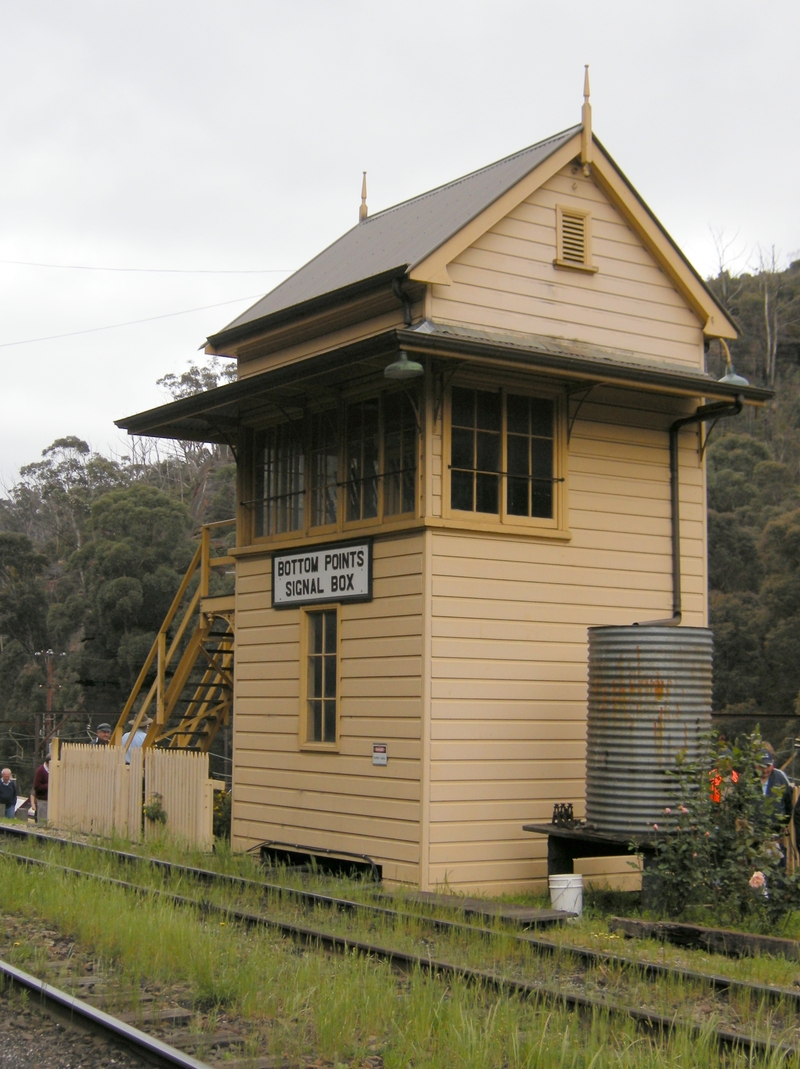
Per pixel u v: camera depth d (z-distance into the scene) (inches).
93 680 1750.7
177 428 640.4
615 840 454.0
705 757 457.1
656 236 575.2
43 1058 245.1
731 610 1734.7
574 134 550.0
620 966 326.6
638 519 563.5
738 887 425.7
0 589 2145.7
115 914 363.3
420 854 481.4
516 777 507.5
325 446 570.6
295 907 423.8
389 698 506.9
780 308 3107.8
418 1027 255.8
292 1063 240.5
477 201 550.6
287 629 578.6
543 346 529.3
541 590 525.7
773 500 2079.2
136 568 1754.4
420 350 456.1
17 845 598.2
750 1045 253.0
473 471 511.5
